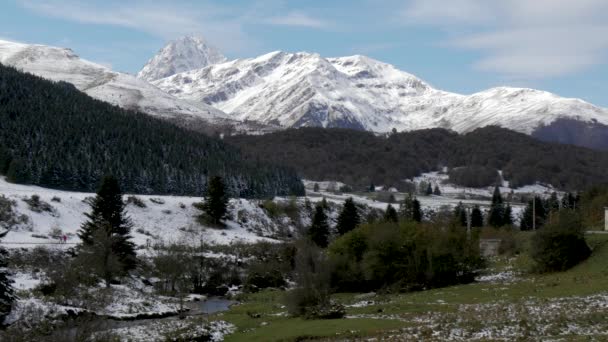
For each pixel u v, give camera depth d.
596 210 134.25
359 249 93.06
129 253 92.25
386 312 62.19
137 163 190.88
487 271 89.31
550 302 54.44
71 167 172.00
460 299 66.50
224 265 105.94
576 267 76.69
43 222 114.81
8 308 56.34
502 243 106.88
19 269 80.88
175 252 96.69
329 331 52.03
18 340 45.84
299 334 52.28
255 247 121.31
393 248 87.75
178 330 57.88
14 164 157.38
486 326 45.25
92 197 135.62
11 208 113.56
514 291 66.81
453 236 86.81
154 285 92.56
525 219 158.00
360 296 82.19
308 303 64.19
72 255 92.62
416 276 86.44
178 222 138.12
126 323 64.62
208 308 80.25
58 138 189.12
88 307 67.75
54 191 152.25
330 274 82.25
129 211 134.00
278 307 74.88
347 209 135.12
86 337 44.88
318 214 133.62
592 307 48.88
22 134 184.12
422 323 51.44
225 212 145.12
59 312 60.03
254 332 57.19
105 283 83.38
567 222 79.44
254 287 98.38
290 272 108.31
